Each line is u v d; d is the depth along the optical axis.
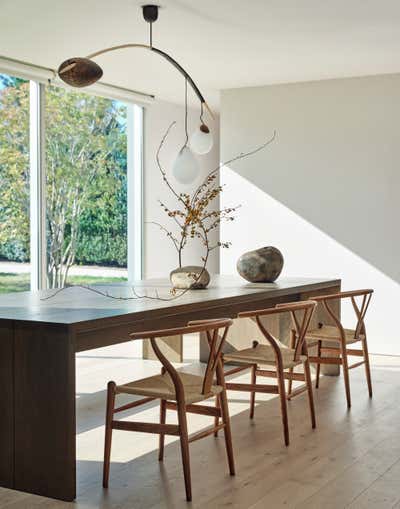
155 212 8.58
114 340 3.70
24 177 6.80
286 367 4.16
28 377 3.31
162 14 5.03
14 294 4.46
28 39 5.70
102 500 3.22
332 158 7.22
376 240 7.05
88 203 7.63
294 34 5.52
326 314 6.00
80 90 7.33
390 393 5.36
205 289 4.88
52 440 3.26
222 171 7.74
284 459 3.79
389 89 6.96
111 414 3.39
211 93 8.00
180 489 3.35
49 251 7.16
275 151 7.48
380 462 3.75
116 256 8.05
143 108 8.31
